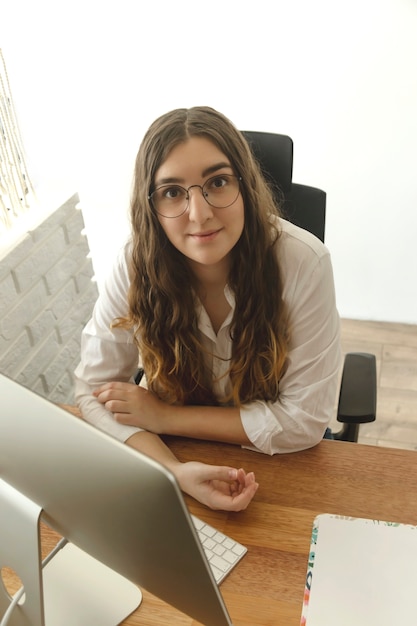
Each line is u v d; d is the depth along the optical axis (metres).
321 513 1.04
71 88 2.41
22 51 2.33
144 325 1.24
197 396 1.33
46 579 0.98
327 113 2.31
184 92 2.38
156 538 0.69
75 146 2.55
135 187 1.10
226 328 1.23
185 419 1.22
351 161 2.39
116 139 2.51
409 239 2.53
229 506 1.04
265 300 1.17
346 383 1.39
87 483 0.69
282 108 2.34
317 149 2.40
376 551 0.96
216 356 1.25
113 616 0.92
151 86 2.38
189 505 1.08
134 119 2.46
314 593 0.92
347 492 1.08
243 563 0.98
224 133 1.04
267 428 1.16
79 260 1.99
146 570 0.76
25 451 0.73
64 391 2.00
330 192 2.49
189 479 1.09
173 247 1.16
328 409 1.21
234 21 2.18
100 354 1.32
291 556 0.98
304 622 0.88
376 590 0.91
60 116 2.48
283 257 1.16
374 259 2.63
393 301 2.74
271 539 1.01
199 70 2.32
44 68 2.37
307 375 1.19
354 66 2.18
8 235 1.67
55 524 0.82
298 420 1.17
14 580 0.99
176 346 1.23
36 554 0.82
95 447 0.66
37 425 0.70
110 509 0.70
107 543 0.76
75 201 1.91
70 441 0.68
